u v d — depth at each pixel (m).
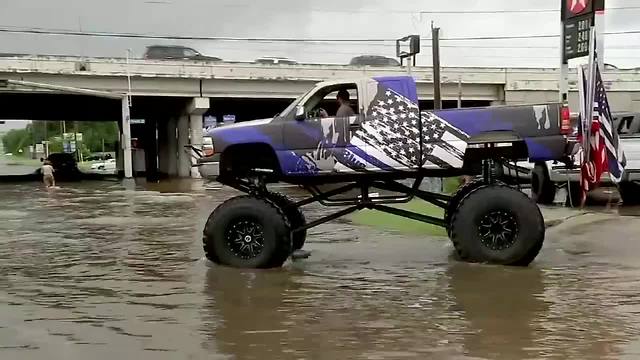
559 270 8.84
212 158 9.48
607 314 6.62
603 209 15.93
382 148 9.36
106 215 17.42
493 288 7.83
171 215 17.27
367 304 7.16
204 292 7.85
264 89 43.75
